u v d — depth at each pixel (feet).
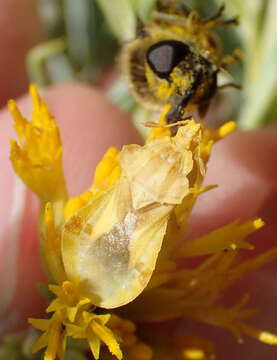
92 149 0.22
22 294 0.20
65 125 0.22
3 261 0.20
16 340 0.17
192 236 0.22
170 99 0.17
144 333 0.16
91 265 0.15
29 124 0.15
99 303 0.15
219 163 0.23
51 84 0.30
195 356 0.16
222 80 0.27
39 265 0.20
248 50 0.27
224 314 0.16
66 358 0.16
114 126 0.22
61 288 0.15
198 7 0.27
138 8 0.24
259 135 0.23
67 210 0.15
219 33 0.29
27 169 0.15
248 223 0.15
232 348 0.21
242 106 0.29
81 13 0.31
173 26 0.18
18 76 0.32
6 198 0.21
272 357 0.21
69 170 0.21
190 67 0.17
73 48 0.31
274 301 0.21
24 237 0.20
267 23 0.25
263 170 0.22
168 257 0.15
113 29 0.26
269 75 0.26
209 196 0.22
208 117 0.30
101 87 0.33
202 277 0.16
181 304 0.16
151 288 0.15
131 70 0.17
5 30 0.31
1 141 0.21
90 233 0.15
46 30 0.32
